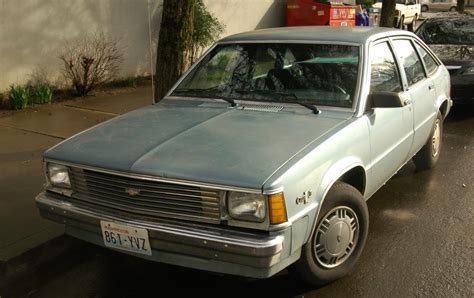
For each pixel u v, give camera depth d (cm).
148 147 334
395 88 453
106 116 827
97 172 327
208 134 348
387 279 368
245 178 288
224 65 457
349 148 355
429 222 462
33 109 864
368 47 420
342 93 394
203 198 296
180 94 453
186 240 298
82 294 362
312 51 428
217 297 353
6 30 865
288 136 340
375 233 441
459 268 381
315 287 360
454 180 570
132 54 1103
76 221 341
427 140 557
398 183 563
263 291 357
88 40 1000
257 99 414
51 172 353
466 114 895
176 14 595
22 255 404
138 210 315
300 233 305
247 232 290
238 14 1455
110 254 416
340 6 1597
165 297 355
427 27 995
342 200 349
